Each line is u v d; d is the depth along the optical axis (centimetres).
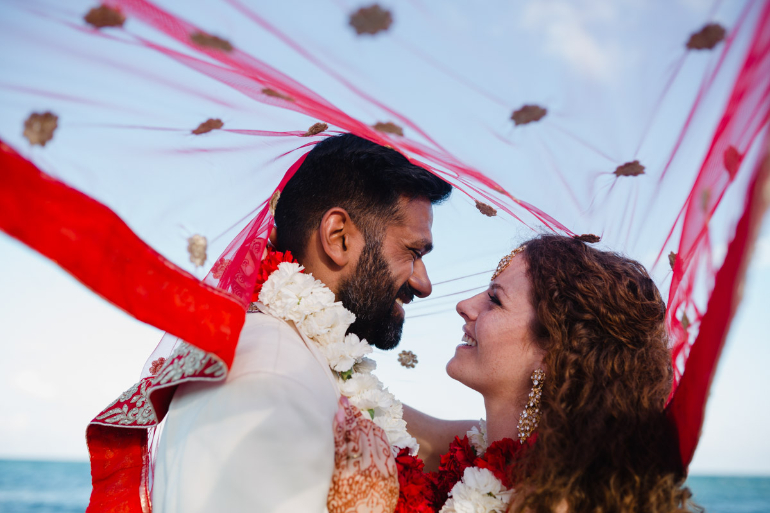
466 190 167
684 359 136
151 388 133
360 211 179
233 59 110
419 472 170
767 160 84
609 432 140
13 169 86
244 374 128
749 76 93
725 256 97
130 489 150
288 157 167
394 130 129
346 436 132
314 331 155
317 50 106
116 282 98
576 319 158
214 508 116
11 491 2739
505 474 152
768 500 3100
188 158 125
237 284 153
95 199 95
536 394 159
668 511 127
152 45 104
